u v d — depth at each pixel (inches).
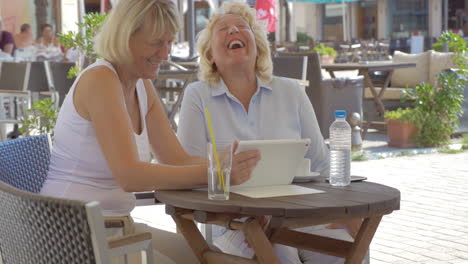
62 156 117.0
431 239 205.2
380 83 482.0
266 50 141.9
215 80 141.3
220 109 140.0
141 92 122.9
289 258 128.4
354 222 131.3
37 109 271.9
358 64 438.0
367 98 455.5
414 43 1042.1
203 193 108.3
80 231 70.7
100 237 69.6
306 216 94.6
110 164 110.3
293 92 143.8
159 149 129.0
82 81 113.3
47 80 374.3
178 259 115.3
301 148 114.0
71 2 656.4
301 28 1221.1
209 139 141.0
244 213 96.1
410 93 408.8
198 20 803.4
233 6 141.7
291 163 114.7
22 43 643.5
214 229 140.7
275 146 111.8
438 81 405.7
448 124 401.7
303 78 330.6
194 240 110.9
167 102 415.5
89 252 70.4
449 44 412.8
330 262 132.9
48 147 124.5
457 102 400.8
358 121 373.7
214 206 98.5
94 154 114.7
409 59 490.0
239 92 141.2
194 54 482.3
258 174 112.7
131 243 87.4
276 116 141.3
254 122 140.3
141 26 112.3
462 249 194.1
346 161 115.3
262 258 99.3
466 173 317.1
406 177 308.8
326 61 582.2
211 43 140.3
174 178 108.8
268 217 105.9
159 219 237.6
